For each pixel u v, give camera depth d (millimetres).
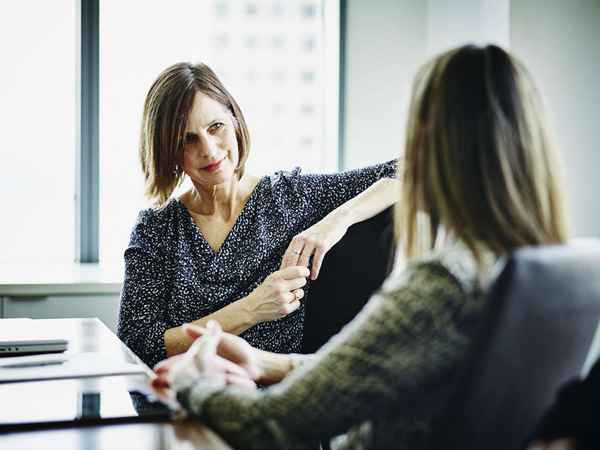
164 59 2992
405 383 813
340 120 3105
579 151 2686
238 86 3072
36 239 2982
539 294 755
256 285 1888
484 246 840
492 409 782
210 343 1127
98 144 2943
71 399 1128
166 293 1876
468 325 798
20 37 2895
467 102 859
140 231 1916
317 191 1961
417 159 917
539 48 2701
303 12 3240
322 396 844
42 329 1779
